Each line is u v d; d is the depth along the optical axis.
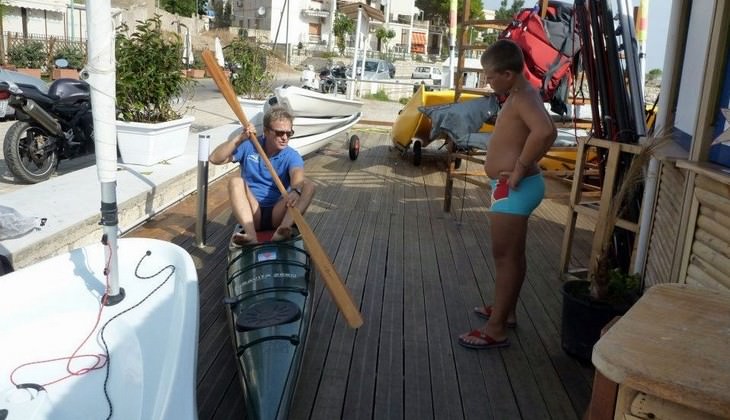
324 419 2.54
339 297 2.94
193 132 8.62
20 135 5.59
